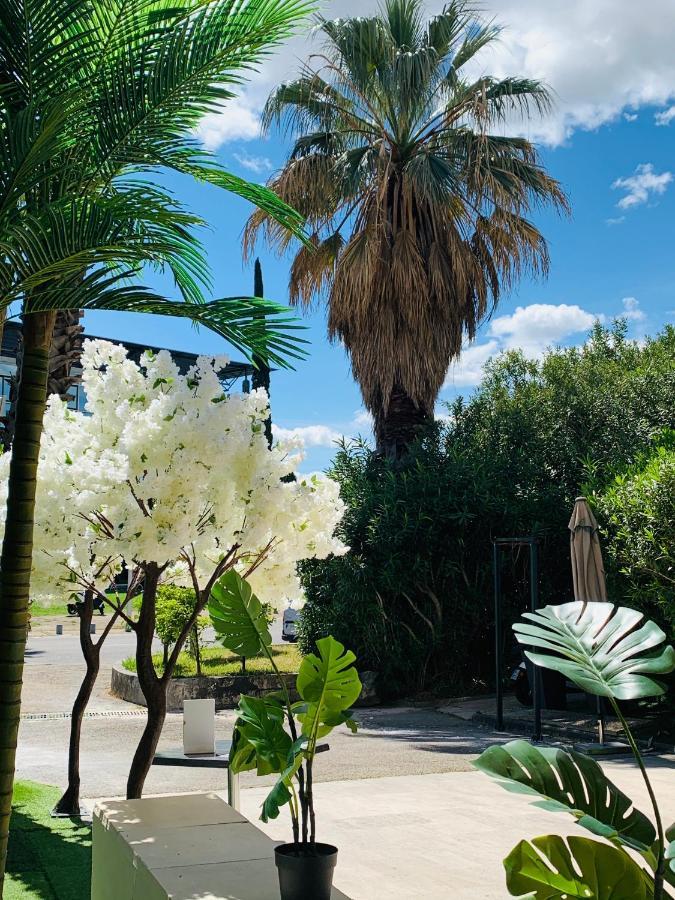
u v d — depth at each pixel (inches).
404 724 469.4
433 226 590.2
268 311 156.2
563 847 97.3
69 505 191.2
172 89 152.3
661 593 385.7
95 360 208.7
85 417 214.5
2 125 144.1
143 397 200.2
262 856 125.0
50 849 198.8
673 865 84.2
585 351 749.3
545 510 576.4
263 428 190.1
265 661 616.1
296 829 118.2
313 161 594.6
